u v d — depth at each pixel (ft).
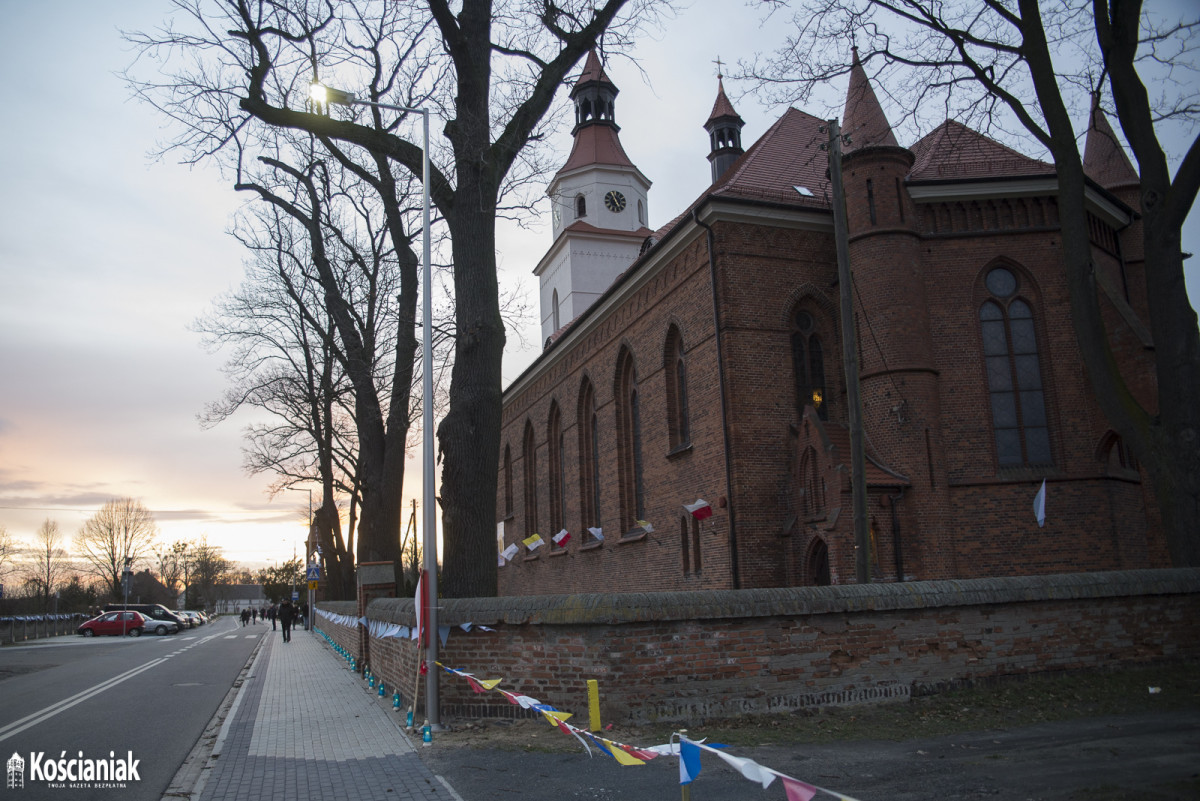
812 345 76.48
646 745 29.76
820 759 27.20
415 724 35.81
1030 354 72.59
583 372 112.06
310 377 115.55
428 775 27.22
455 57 51.98
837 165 52.26
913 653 35.91
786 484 72.33
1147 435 48.29
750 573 69.92
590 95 162.20
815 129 94.99
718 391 74.28
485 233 51.93
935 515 66.18
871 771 25.49
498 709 35.42
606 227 157.89
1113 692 35.29
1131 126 50.85
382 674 49.47
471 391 49.90
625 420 99.35
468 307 50.90
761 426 72.59
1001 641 37.22
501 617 35.35
